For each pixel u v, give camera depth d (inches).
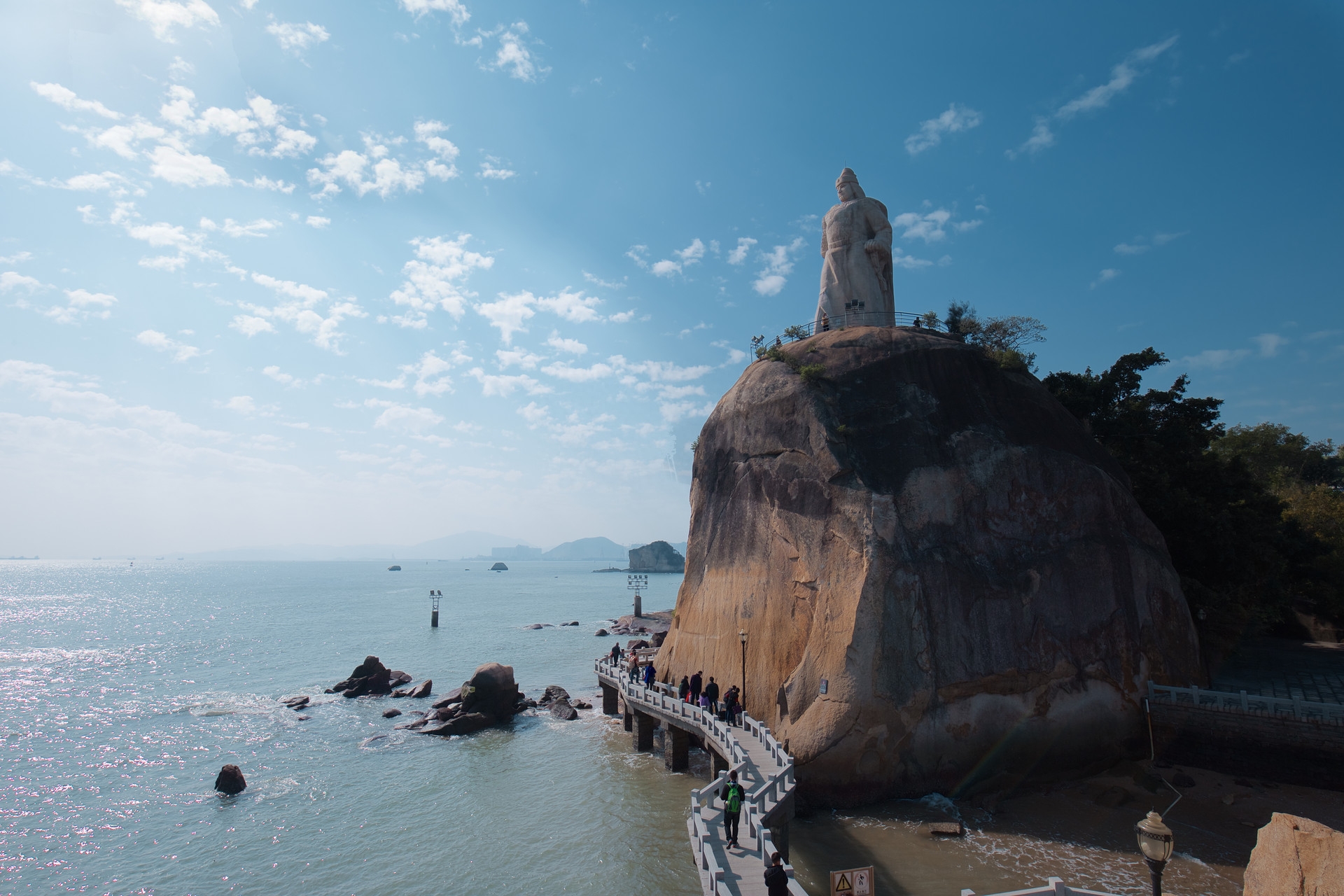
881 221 1747.0
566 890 910.4
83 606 5649.6
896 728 1117.7
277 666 2659.9
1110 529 1323.8
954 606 1207.6
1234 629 1466.5
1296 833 574.2
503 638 3548.2
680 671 1536.7
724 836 838.5
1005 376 1471.5
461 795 1259.8
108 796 1272.1
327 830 1117.7
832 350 1515.7
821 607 1241.4
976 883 859.4
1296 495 2272.4
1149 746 1191.6
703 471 1668.3
